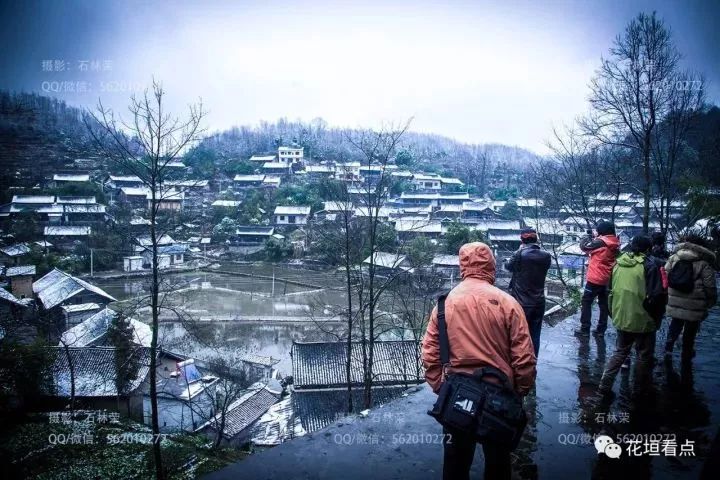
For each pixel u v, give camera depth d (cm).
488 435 169
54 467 1116
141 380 1667
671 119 938
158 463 896
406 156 6706
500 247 3772
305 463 237
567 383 376
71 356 1717
